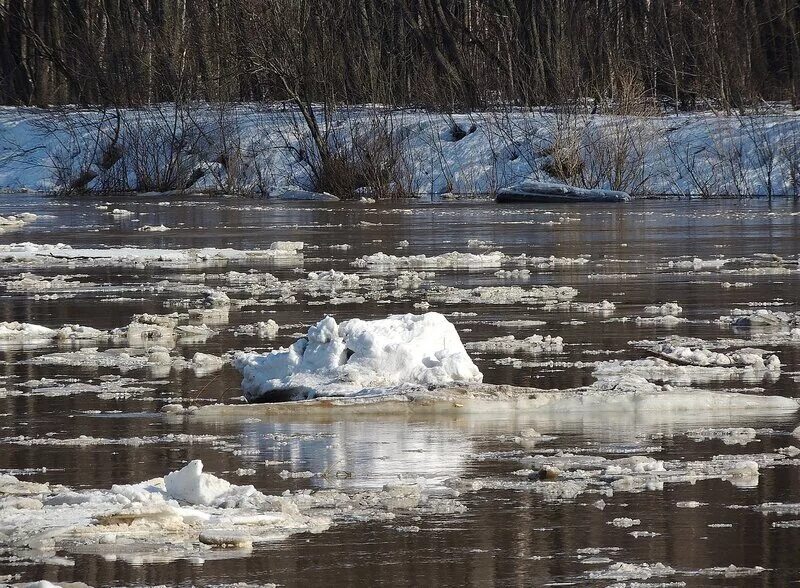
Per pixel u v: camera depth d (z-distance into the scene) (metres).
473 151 155.75
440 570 18.77
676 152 149.25
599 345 40.75
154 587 18.16
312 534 20.62
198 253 76.19
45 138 177.12
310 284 59.91
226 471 24.98
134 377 35.97
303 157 160.38
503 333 43.62
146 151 167.25
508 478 24.25
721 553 19.44
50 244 85.19
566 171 149.38
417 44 179.12
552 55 172.50
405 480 24.19
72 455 26.42
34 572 18.78
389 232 96.19
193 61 178.75
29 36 196.62
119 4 189.75
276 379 32.94
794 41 165.62
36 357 39.53
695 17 166.62
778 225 98.12
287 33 163.88
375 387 32.09
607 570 18.70
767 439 27.44
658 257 73.56
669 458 25.77
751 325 45.09
